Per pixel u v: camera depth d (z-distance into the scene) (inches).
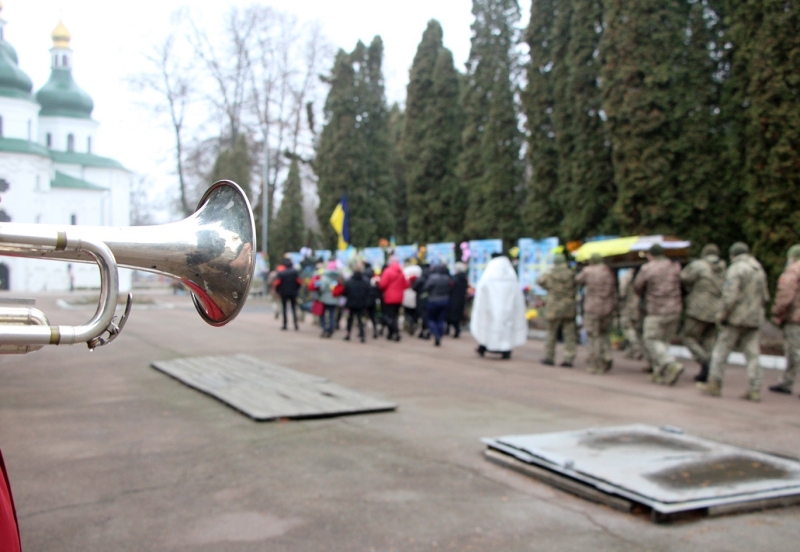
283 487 179.9
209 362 402.3
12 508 58.4
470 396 313.0
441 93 955.3
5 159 1862.7
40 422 252.7
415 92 975.0
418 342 565.9
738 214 489.1
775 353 452.1
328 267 588.7
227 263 62.1
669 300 351.9
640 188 506.9
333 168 1126.4
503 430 243.9
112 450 214.5
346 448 218.4
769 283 446.3
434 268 534.9
